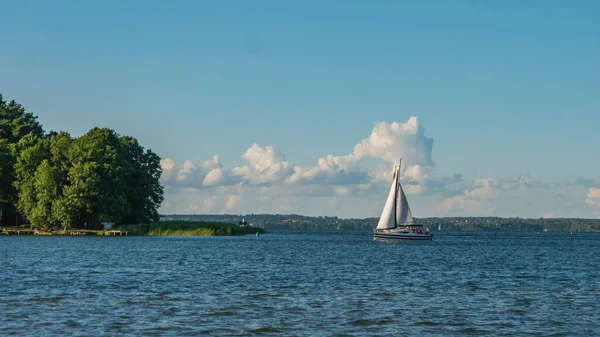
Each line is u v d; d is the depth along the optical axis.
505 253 113.50
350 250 113.44
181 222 165.62
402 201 151.75
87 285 50.94
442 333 33.72
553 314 39.12
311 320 36.41
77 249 97.56
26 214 144.62
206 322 35.50
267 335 32.66
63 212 136.75
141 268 67.19
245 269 68.00
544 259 96.25
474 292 49.25
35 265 68.69
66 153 144.50
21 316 36.38
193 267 69.44
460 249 126.94
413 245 141.88
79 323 34.72
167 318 36.47
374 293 47.88
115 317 36.50
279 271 66.19
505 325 35.75
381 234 151.50
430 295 47.09
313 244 138.88
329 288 50.84
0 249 95.50
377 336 32.84
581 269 75.75
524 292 49.56
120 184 143.00
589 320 37.28
